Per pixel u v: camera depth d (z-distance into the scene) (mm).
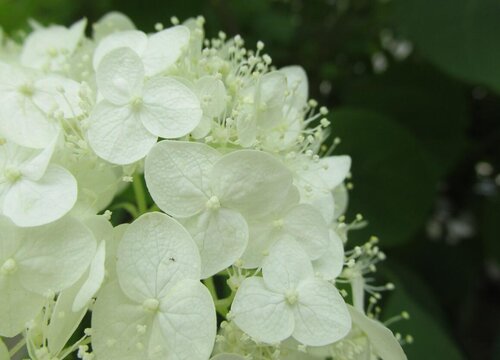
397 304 265
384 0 334
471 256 333
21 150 221
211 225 216
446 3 293
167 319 207
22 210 211
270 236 220
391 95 315
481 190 347
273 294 213
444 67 290
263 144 230
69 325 208
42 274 209
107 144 219
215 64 234
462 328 319
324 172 241
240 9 328
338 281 231
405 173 285
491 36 289
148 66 231
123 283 209
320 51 342
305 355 224
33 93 227
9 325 209
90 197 221
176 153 216
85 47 258
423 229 319
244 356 211
